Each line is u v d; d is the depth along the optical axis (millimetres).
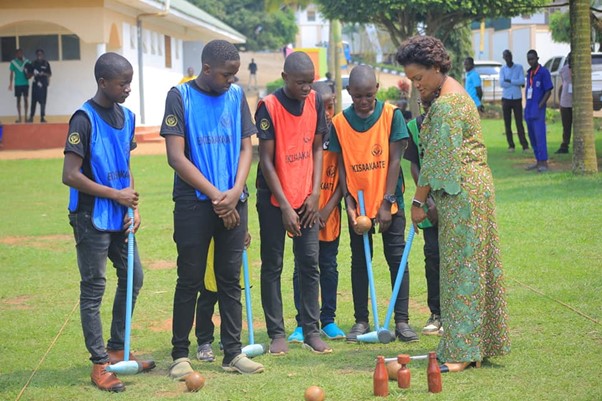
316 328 5961
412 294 7516
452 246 5266
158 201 13781
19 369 5750
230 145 5469
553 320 6305
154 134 25609
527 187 12750
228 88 5496
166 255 9602
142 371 5621
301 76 5645
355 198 6230
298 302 6355
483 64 37125
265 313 5996
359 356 5758
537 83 14445
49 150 22953
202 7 55250
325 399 4824
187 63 36094
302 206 5852
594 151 13617
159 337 6500
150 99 28312
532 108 14547
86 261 5336
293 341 6270
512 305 6762
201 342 5938
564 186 12523
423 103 5527
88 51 24922
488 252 5316
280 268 5977
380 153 6168
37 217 12734
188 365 5430
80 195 5359
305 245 5887
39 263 9383
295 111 5824
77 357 5996
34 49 25094
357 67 6145
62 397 5094
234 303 5508
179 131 5355
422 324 6598
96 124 5371
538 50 43219
